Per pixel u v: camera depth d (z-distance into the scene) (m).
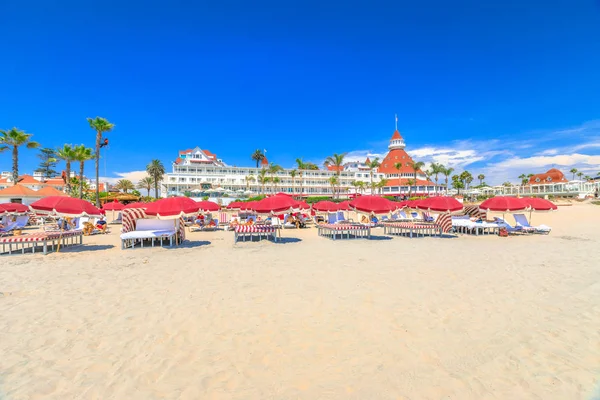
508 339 4.31
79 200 11.20
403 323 4.87
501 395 3.13
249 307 5.61
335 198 73.00
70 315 5.23
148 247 12.83
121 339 4.36
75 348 4.09
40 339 4.34
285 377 3.46
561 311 5.32
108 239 15.74
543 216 30.23
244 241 14.60
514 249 11.90
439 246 12.80
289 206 12.63
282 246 13.03
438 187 88.50
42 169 85.25
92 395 3.13
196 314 5.29
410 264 9.16
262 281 7.36
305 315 5.23
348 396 3.12
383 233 17.61
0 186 55.94
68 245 13.53
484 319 5.00
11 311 5.40
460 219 18.17
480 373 3.51
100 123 37.62
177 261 9.88
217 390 3.23
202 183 69.56
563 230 18.75
